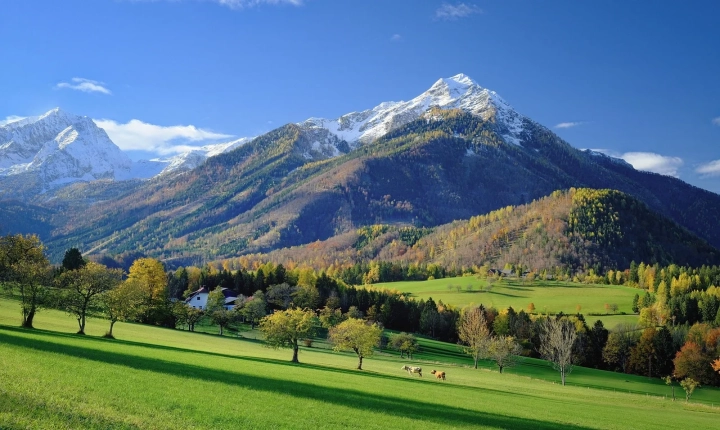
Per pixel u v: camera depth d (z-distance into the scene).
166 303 130.50
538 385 98.62
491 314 187.38
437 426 41.78
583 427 51.31
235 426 32.59
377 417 42.12
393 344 134.38
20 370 37.91
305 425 35.66
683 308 187.38
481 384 87.25
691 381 101.00
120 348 63.44
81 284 78.62
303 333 87.56
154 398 36.28
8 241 113.56
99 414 29.36
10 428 24.62
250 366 66.12
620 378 131.50
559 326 121.50
